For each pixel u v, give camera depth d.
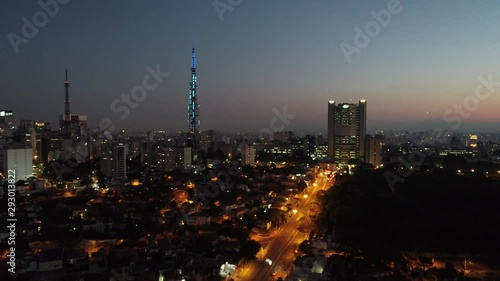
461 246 155.38
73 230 177.25
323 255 150.75
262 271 142.38
